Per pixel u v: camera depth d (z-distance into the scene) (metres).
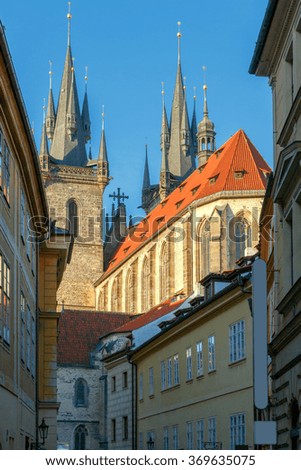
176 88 178.00
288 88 31.52
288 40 30.69
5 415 30.31
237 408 49.62
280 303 29.47
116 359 86.00
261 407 20.34
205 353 56.41
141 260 143.12
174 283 127.62
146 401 72.81
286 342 29.11
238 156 122.12
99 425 104.81
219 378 53.31
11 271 32.66
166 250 131.12
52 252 53.31
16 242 34.56
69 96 172.75
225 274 60.53
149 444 68.44
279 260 32.19
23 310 37.59
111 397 87.50
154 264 137.12
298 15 28.44
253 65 35.03
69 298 163.25
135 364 77.38
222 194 115.62
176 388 63.28
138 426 75.50
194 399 58.47
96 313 117.12
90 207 167.38
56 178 166.50
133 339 83.19
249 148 123.44
